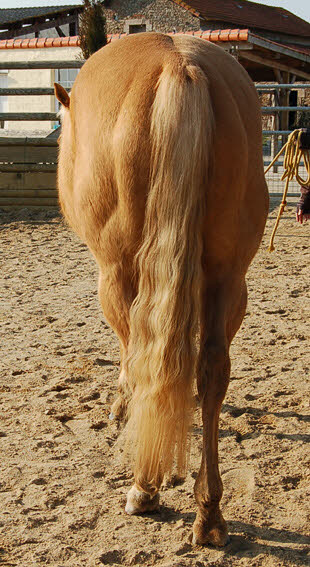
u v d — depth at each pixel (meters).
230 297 2.55
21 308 6.23
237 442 3.60
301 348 5.11
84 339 5.36
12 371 4.62
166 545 2.66
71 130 2.97
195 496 2.63
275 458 3.40
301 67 23.59
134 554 2.57
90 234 2.66
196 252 2.29
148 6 29.20
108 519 2.86
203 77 2.31
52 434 3.68
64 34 35.66
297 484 3.17
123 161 2.38
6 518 2.84
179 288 2.25
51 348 5.13
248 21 29.80
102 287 2.66
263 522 2.82
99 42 13.80
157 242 2.30
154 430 2.32
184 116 2.23
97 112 2.55
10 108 21.59
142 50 2.59
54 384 4.37
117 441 3.60
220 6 30.61
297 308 6.20
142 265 2.33
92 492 3.09
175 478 3.20
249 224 2.62
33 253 8.59
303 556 2.60
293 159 4.54
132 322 2.36
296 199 12.56
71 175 3.07
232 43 17.92
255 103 2.76
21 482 3.17
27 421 3.85
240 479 3.21
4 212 11.43
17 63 12.08
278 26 31.64
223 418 3.89
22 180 11.39
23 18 31.91
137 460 2.39
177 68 2.32
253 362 4.81
